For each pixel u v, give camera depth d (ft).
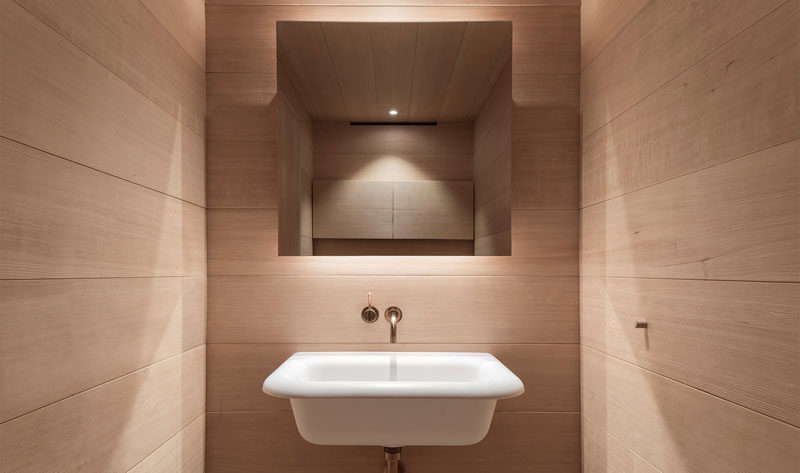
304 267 5.60
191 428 5.12
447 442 4.16
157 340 4.37
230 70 5.67
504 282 5.64
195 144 5.32
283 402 5.55
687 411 3.54
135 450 3.96
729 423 3.11
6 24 2.68
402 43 5.60
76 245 3.25
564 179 5.71
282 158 5.59
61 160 3.11
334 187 5.59
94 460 3.42
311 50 5.60
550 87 5.73
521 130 5.73
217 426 5.53
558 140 5.73
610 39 4.90
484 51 5.62
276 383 4.01
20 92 2.78
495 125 5.63
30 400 2.82
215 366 5.54
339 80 5.60
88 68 3.40
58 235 3.08
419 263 5.61
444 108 5.60
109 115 3.65
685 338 3.58
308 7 5.71
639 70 4.31
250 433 5.53
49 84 3.01
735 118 3.07
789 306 2.64
